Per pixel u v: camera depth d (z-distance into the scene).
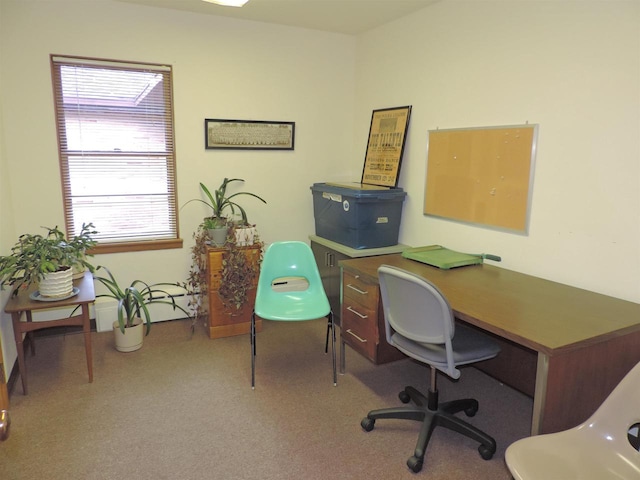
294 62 3.84
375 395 2.64
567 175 2.34
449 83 3.04
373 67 3.82
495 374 2.86
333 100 4.06
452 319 1.94
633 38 2.02
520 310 1.98
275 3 3.20
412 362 3.05
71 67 3.20
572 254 2.36
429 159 3.25
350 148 4.21
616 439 1.52
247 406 2.50
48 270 2.49
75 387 2.67
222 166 3.75
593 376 1.77
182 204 3.67
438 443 2.21
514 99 2.59
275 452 2.12
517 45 2.54
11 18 2.97
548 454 1.48
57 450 2.11
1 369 1.86
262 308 2.73
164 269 3.70
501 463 2.07
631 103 2.05
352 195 3.30
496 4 2.65
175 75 3.46
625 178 2.10
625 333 1.78
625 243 2.12
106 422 2.33
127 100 3.39
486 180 2.80
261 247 3.47
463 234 3.01
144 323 3.62
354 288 2.80
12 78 3.03
